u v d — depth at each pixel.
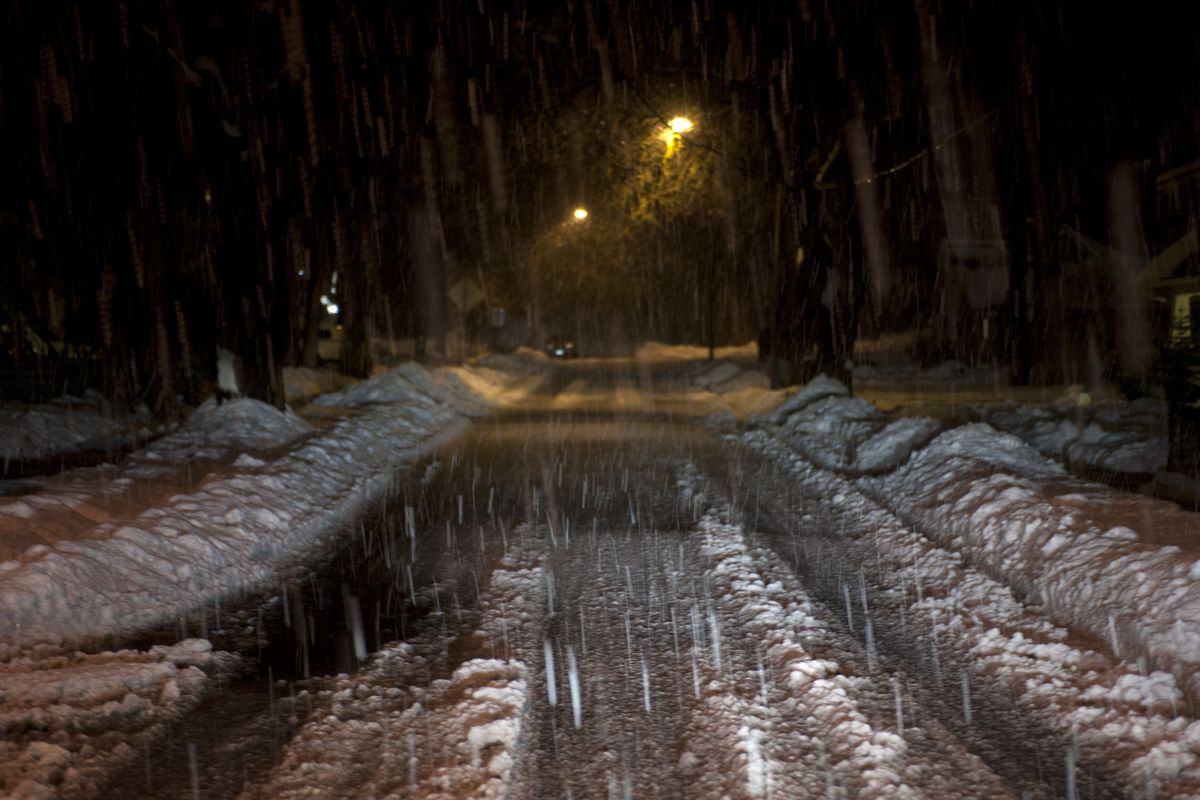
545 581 7.23
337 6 15.08
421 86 18.31
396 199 25.95
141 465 10.42
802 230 22.34
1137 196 22.00
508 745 4.25
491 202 32.28
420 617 6.38
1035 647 5.52
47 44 11.99
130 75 12.98
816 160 21.34
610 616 6.33
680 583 7.15
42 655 5.40
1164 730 4.32
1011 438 10.68
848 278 21.84
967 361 30.25
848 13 18.16
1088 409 14.82
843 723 4.48
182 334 15.16
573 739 4.41
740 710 4.68
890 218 29.47
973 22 17.42
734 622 6.18
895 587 7.09
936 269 31.31
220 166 14.23
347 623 6.27
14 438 11.69
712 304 44.16
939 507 8.96
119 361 14.88
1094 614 5.78
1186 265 20.12
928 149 18.98
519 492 11.33
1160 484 10.09
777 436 16.47
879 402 20.73
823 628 6.01
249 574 7.48
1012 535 7.43
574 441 16.83
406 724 4.51
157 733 4.49
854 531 9.04
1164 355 10.70
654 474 12.74
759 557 7.87
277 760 4.18
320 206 16.88
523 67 20.36
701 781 4.00
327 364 31.45
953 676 5.27
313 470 11.20
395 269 29.97
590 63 20.52
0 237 13.45
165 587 6.75
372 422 16.02
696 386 33.38
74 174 13.21
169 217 13.91
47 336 15.12
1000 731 4.53
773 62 19.80
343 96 15.78
